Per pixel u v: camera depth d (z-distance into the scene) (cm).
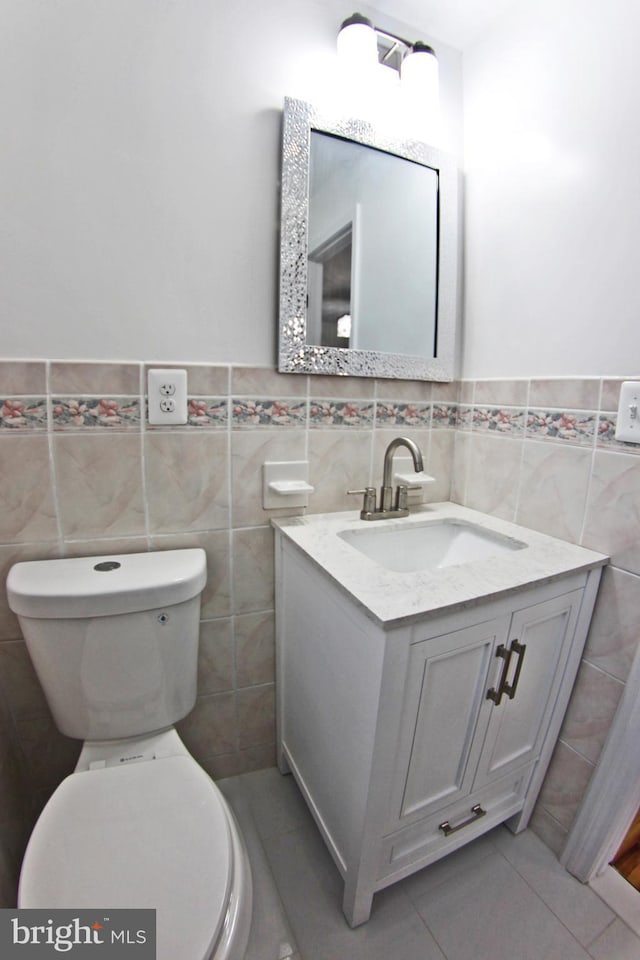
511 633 82
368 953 84
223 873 62
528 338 104
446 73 115
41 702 96
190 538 102
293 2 93
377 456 118
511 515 113
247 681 116
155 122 84
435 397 124
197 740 115
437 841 90
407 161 110
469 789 91
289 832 107
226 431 100
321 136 98
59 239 82
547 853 104
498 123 107
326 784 93
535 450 105
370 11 102
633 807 92
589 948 86
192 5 84
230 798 115
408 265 113
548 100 95
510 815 103
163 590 84
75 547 93
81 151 80
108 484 93
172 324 92
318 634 91
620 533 88
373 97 104
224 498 103
